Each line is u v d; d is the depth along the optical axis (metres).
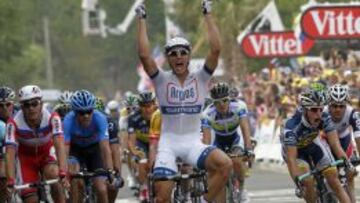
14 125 22.72
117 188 24.73
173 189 22.03
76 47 152.88
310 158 23.36
